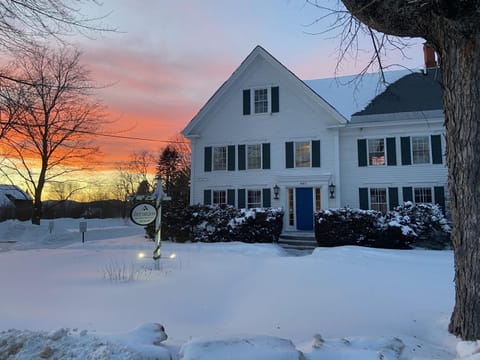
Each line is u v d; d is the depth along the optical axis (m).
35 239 18.31
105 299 5.05
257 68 17.03
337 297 5.27
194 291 5.61
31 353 2.47
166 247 12.64
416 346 3.16
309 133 15.97
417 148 14.98
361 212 12.77
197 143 17.70
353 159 15.66
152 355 2.49
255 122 16.84
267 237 13.61
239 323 4.11
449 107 3.57
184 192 29.53
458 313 3.47
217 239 14.07
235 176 16.84
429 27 3.61
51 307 4.60
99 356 2.36
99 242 14.70
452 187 3.54
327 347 2.70
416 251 11.12
